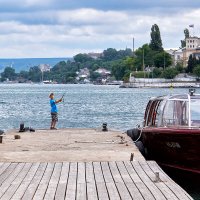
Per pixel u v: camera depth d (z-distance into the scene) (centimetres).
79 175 1719
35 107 9456
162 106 2381
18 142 2661
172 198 1405
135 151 2280
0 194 1448
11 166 1873
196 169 2178
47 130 3391
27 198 1408
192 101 2259
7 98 13938
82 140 2747
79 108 8975
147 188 1526
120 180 1639
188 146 2138
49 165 1898
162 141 2225
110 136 2944
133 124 5738
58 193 1469
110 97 14225
